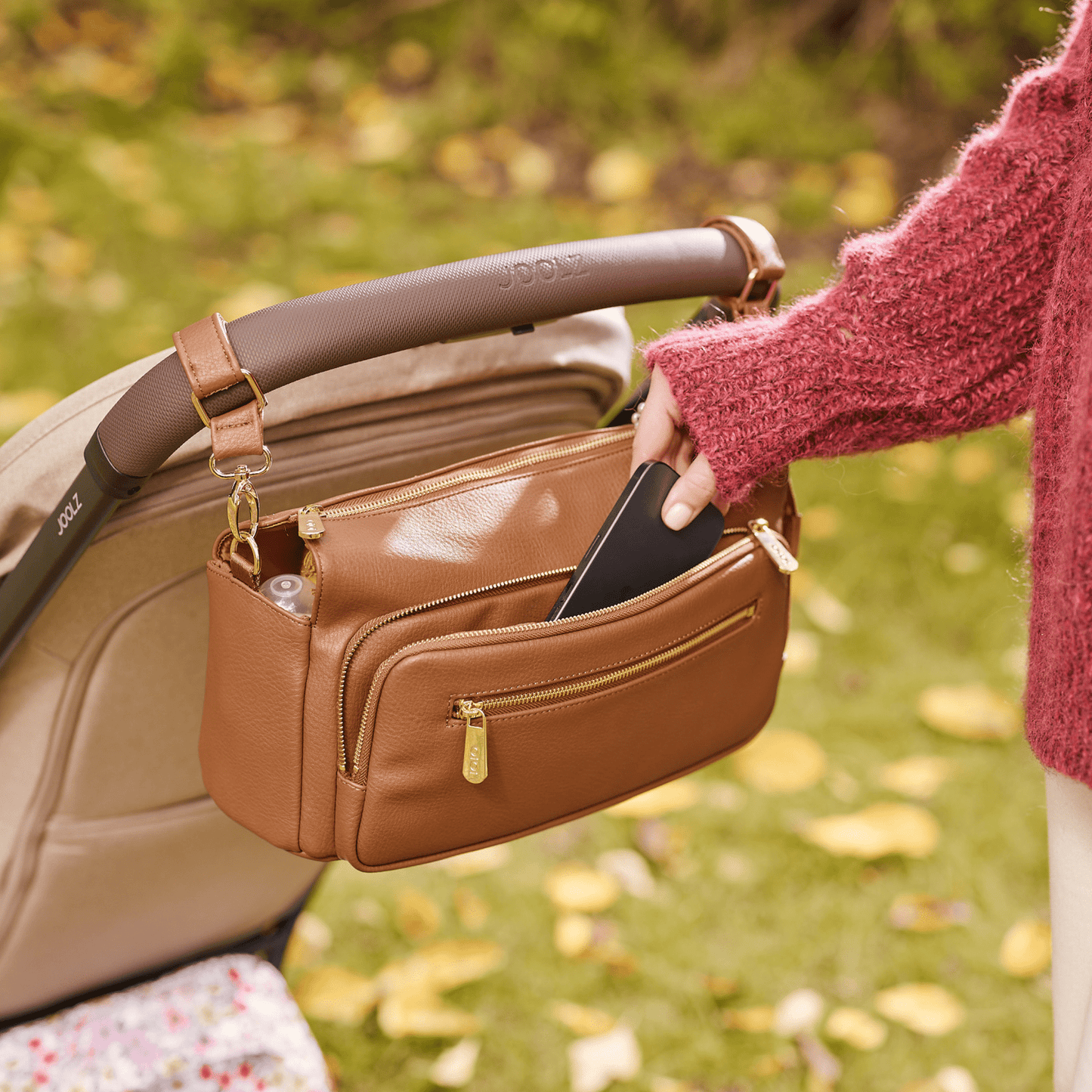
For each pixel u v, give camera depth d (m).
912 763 1.86
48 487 0.80
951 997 1.53
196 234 3.08
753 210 3.26
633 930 1.65
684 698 0.91
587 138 3.58
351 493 0.81
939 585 2.29
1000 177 0.89
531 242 3.05
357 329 0.73
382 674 0.76
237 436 0.73
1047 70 0.90
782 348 0.89
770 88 3.67
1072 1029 0.85
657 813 1.73
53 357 2.56
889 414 0.91
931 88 3.58
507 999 1.56
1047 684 0.79
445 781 0.81
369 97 3.65
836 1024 1.47
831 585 2.26
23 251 2.85
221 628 0.78
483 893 1.70
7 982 1.02
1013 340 0.90
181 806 1.00
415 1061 1.47
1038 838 1.79
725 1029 1.52
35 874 0.96
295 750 0.79
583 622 0.82
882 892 1.71
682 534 0.88
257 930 1.22
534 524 0.85
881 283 0.89
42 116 3.40
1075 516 0.72
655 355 0.90
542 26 3.65
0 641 0.83
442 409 0.92
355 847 0.81
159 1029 1.00
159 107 3.56
